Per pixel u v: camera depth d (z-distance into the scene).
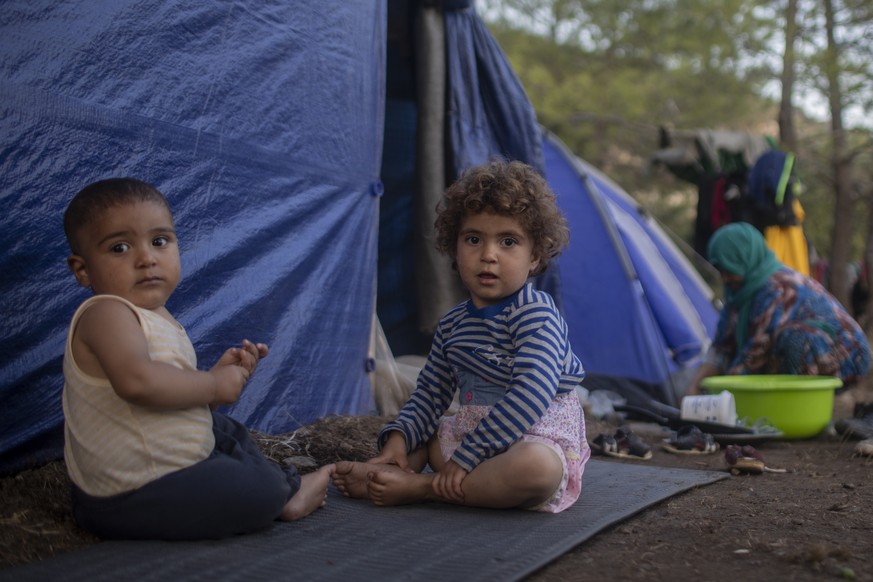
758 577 1.82
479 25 4.75
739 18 8.89
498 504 2.33
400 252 4.81
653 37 12.74
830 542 2.11
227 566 1.80
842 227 8.37
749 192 6.23
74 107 2.46
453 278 4.57
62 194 2.43
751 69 10.33
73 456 2.00
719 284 10.41
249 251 3.09
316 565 1.83
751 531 2.22
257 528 2.11
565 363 2.50
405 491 2.39
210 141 2.92
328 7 3.52
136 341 1.89
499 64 4.77
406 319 4.79
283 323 3.25
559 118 11.52
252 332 3.10
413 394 2.66
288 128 3.29
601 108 12.34
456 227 2.54
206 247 2.91
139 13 2.67
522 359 2.36
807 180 9.42
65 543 1.95
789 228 6.28
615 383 5.35
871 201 8.73
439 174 4.59
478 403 2.50
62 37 2.43
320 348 3.46
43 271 2.38
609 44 13.24
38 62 2.37
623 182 13.73
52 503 2.15
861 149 8.31
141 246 1.99
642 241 6.09
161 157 2.74
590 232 5.62
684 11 11.83
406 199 4.82
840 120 8.41
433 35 4.60
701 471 3.14
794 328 4.59
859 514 2.44
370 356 3.84
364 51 3.76
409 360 4.54
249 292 3.09
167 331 2.01
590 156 13.31
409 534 2.10
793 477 3.10
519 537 2.07
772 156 6.12
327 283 3.51
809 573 1.85
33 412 2.37
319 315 3.45
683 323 5.88
